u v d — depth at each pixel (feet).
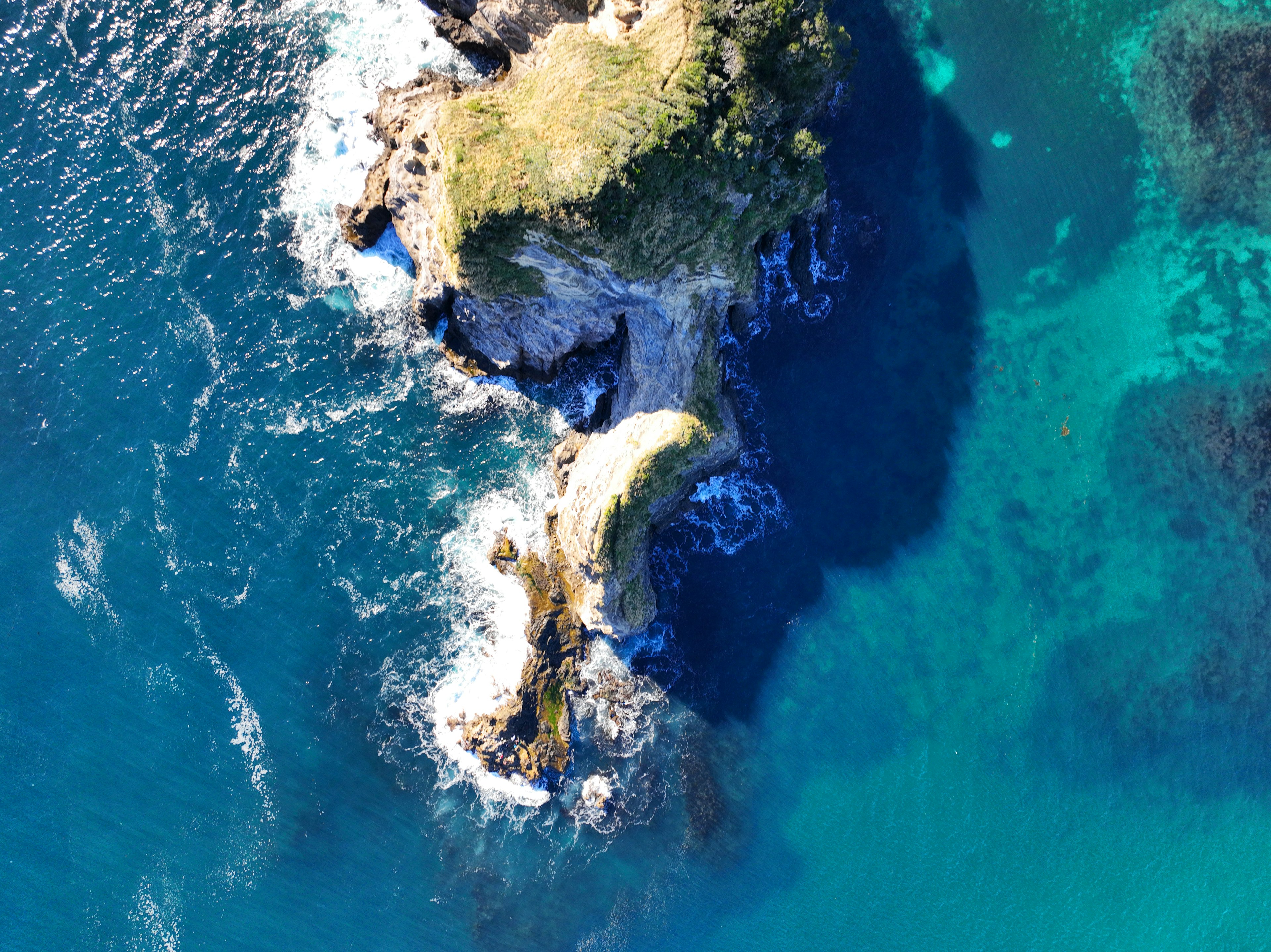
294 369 132.16
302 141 129.90
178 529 131.54
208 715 132.57
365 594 133.18
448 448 133.80
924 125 135.44
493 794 134.31
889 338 136.46
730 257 118.93
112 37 128.06
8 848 131.54
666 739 136.46
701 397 125.08
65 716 131.34
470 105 110.83
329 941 134.21
